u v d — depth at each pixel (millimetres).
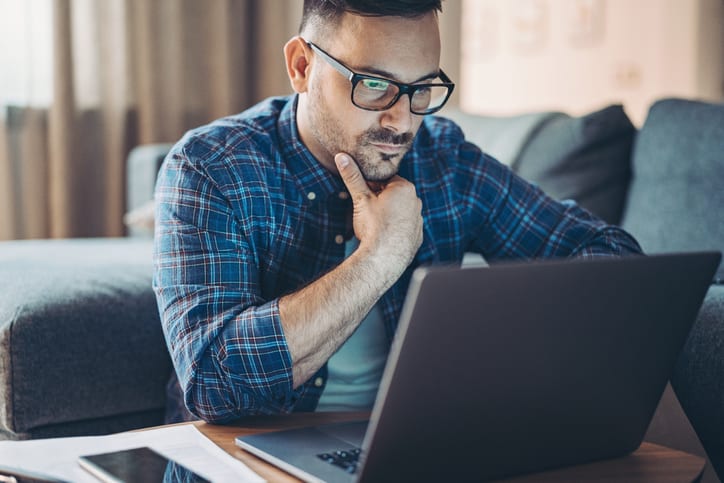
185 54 3338
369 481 693
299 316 950
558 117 2064
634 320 779
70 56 3061
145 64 3205
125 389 1455
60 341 1369
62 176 3070
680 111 1760
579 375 768
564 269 703
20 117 3068
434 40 1023
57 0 3018
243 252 1076
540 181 1942
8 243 2285
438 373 673
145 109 3221
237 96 3447
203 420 993
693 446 1045
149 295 1518
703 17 4480
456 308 655
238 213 1099
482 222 1316
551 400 763
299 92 1131
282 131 1175
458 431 716
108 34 3166
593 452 847
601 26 4668
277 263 1146
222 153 1111
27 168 3090
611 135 1912
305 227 1163
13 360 1323
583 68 4750
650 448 919
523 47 4980
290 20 3533
